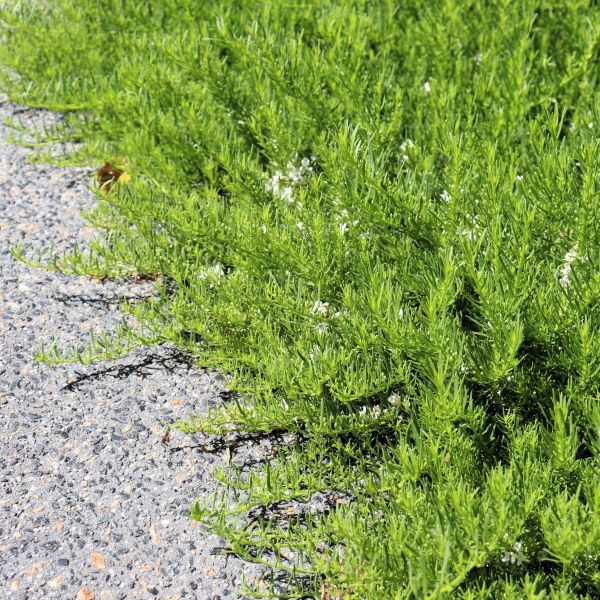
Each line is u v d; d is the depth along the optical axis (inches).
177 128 58.6
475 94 58.0
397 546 45.0
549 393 49.1
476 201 53.0
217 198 58.9
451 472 46.2
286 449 51.6
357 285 52.6
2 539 49.2
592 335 46.8
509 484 45.1
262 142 57.3
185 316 52.9
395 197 51.3
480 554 44.4
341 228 52.6
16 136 66.0
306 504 49.9
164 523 49.6
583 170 50.2
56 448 51.8
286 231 52.5
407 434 49.4
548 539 44.3
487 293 47.8
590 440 48.5
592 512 45.0
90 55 66.1
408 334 48.1
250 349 51.7
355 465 50.4
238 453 51.6
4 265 58.6
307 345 50.1
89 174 63.7
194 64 59.4
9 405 53.1
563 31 63.6
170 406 53.0
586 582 45.6
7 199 62.1
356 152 51.3
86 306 56.7
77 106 63.4
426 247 52.6
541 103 59.1
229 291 52.0
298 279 52.7
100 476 50.9
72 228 60.4
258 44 57.4
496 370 47.8
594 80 58.5
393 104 57.7
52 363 54.4
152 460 51.4
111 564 48.6
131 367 54.4
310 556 47.6
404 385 50.7
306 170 57.2
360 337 49.4
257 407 49.7
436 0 64.6
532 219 48.8
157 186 58.2
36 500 50.3
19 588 48.1
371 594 45.1
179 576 48.3
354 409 50.4
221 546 48.9
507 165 55.1
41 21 68.9
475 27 63.8
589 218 49.6
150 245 54.8
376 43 63.8
